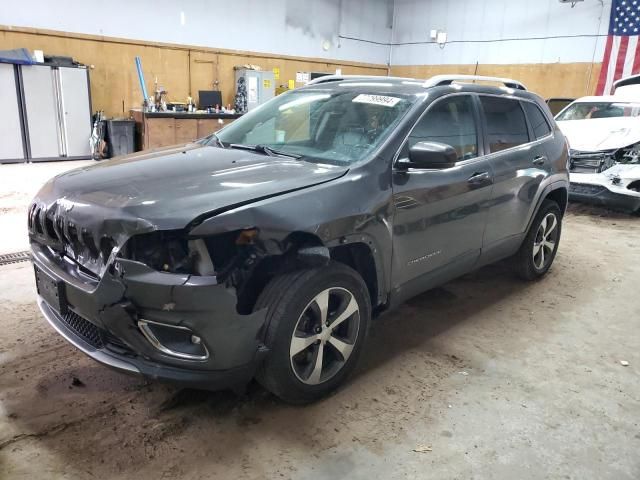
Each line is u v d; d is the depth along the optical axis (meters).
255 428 2.55
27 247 5.09
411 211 3.00
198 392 2.81
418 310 4.05
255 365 2.39
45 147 10.63
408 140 3.05
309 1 15.73
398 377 3.06
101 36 11.59
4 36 10.38
